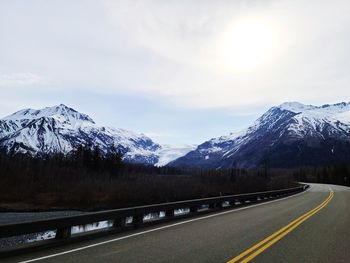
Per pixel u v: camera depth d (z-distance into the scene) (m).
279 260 8.29
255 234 11.96
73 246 9.93
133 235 11.80
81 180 70.38
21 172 69.00
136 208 13.36
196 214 18.06
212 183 74.12
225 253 9.00
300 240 10.87
